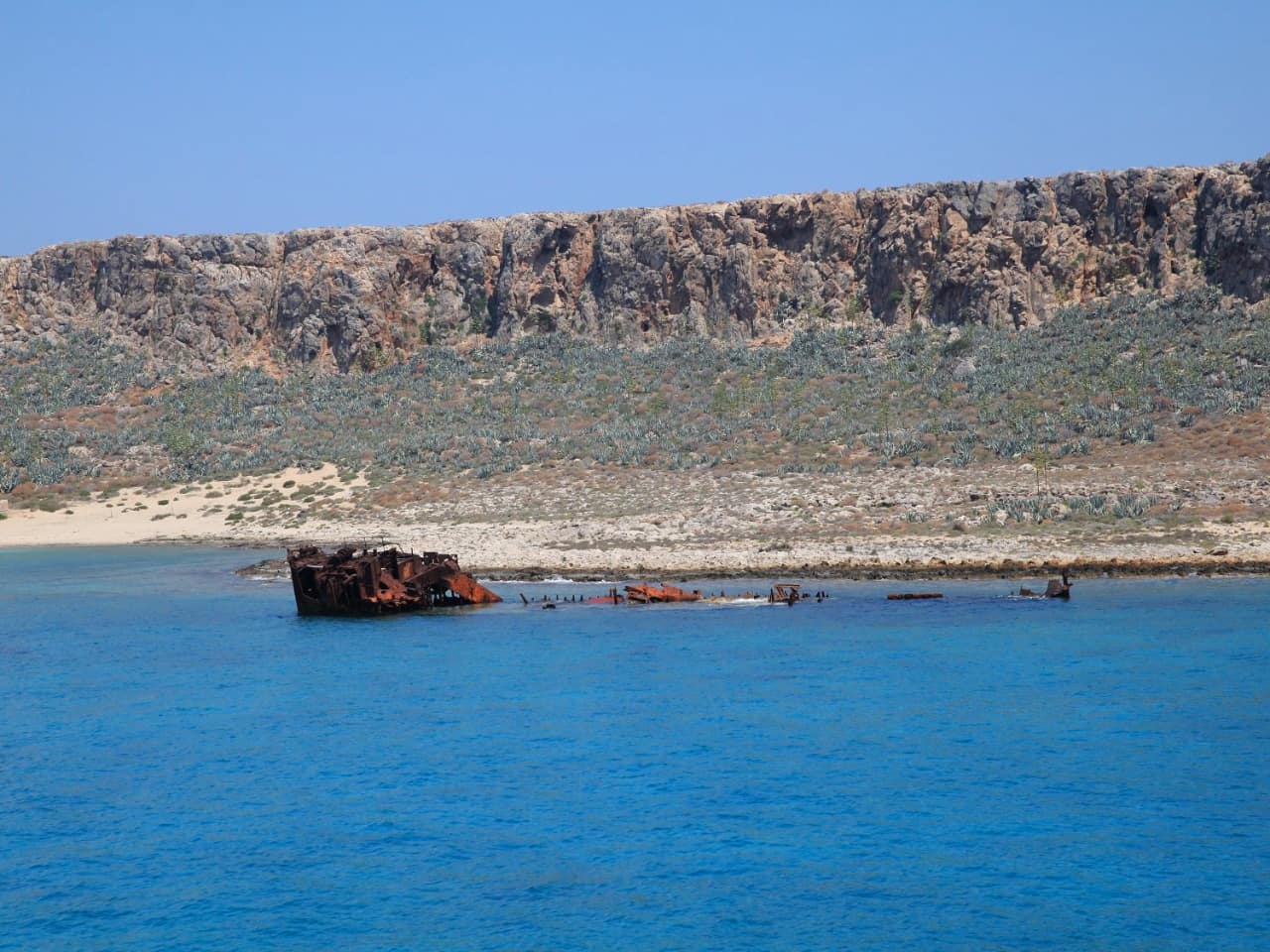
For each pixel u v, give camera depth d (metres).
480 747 45.31
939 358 149.88
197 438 151.25
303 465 139.00
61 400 167.50
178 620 76.12
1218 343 137.00
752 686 53.19
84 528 127.06
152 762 44.62
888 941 30.31
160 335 182.00
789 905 32.25
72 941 31.14
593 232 180.50
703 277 172.88
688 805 39.00
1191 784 39.59
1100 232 160.62
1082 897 32.28
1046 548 86.12
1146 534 88.31
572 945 30.47
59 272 189.25
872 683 53.16
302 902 33.03
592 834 36.97
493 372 167.12
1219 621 64.38
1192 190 158.88
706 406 147.12
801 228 173.62
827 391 146.25
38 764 44.75
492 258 183.50
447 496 123.88
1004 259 160.75
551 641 65.25
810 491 111.25
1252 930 30.41
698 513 106.00
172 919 32.19
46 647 67.56
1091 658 56.62
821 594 74.56
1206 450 111.25
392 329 178.38
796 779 41.06
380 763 43.78
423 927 31.53
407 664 60.19
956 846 35.53
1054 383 136.38
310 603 76.56
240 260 185.38
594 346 170.88
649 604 76.19
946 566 83.12
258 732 48.16
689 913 31.97
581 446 136.12
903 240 166.00
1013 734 45.28
